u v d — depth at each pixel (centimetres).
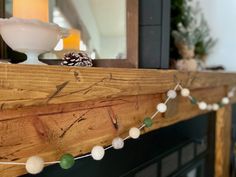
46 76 29
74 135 36
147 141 63
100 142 40
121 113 45
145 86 45
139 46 56
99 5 55
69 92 32
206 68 101
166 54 55
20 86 27
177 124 74
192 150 83
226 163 101
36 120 31
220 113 96
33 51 37
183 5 81
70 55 44
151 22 55
